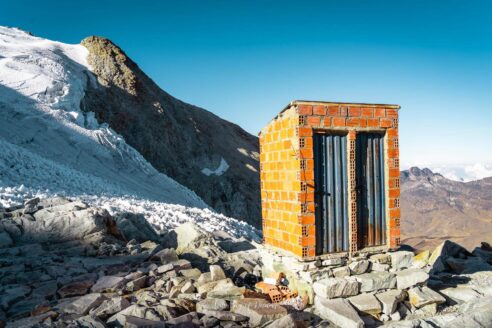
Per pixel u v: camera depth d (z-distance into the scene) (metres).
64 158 29.33
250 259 8.83
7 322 5.19
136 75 57.09
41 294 6.13
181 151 54.66
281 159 6.46
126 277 6.72
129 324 4.53
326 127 6.09
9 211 10.34
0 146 19.73
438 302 5.99
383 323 5.52
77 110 39.25
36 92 36.19
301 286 6.03
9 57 41.25
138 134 48.28
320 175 6.20
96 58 54.56
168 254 8.05
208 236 9.80
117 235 10.46
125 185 31.44
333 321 5.32
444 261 8.66
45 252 8.56
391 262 6.46
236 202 55.94
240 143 74.19
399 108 6.57
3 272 7.02
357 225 6.40
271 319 5.16
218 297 5.88
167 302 5.48
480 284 7.16
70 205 10.64
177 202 35.72
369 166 6.53
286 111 6.28
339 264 6.15
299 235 5.96
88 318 4.82
